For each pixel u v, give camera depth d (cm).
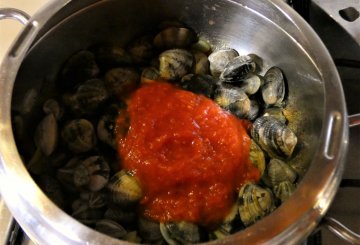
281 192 28
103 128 30
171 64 33
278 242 21
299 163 30
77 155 30
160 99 32
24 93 29
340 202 31
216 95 32
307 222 22
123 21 34
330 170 23
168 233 27
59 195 28
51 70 32
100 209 28
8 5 40
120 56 33
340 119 24
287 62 32
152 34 35
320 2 36
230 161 29
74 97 31
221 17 34
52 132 29
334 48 36
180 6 34
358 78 35
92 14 32
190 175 28
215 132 30
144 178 29
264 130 30
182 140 29
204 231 27
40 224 22
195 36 35
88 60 32
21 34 27
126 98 32
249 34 34
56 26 30
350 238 24
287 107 33
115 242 21
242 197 28
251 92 33
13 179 22
